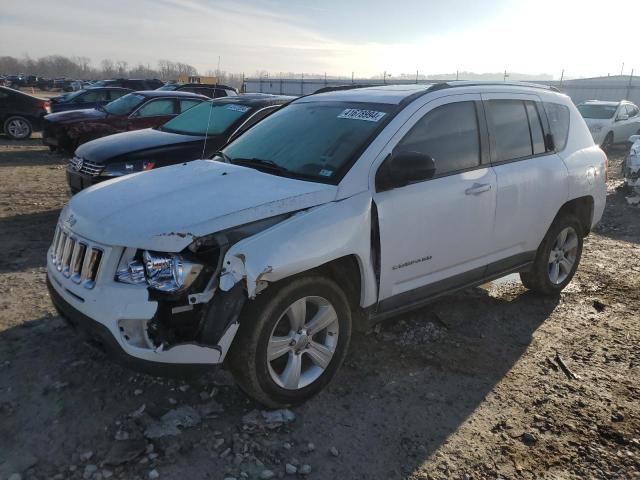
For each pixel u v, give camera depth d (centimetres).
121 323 278
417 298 385
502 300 511
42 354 372
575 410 335
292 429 308
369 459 287
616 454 295
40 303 454
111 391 333
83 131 1066
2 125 1662
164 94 1163
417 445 299
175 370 280
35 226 697
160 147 695
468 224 399
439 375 373
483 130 419
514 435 311
